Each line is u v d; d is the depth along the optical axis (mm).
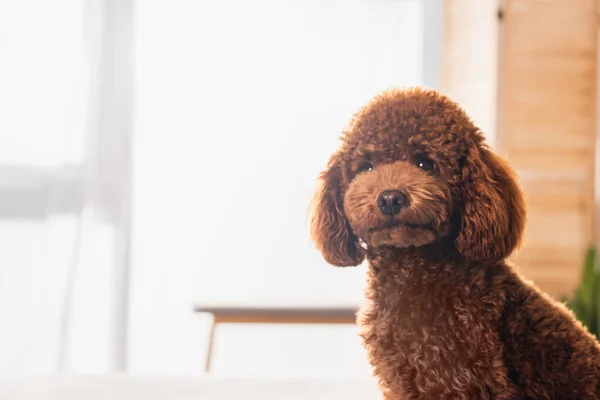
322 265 3967
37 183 3840
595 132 3148
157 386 1632
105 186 3883
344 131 1427
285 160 3947
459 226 1302
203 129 3945
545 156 3150
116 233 3879
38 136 3852
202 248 3965
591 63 3166
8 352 3787
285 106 3949
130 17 3941
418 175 1262
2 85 3844
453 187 1292
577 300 2721
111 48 3926
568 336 1243
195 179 3955
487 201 1289
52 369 3793
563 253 3127
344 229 1449
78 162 3855
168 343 3959
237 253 3973
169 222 3957
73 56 3887
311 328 4035
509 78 3143
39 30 3875
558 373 1219
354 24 3982
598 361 1229
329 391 1602
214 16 3967
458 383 1178
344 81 3959
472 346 1188
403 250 1312
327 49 3971
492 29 3203
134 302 3947
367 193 1271
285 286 3969
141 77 3941
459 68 3689
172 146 3943
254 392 1581
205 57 3955
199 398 1526
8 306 3799
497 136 3137
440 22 3979
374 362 1303
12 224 3830
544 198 3141
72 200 3846
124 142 3906
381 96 1374
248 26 3971
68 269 3793
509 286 1302
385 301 1304
